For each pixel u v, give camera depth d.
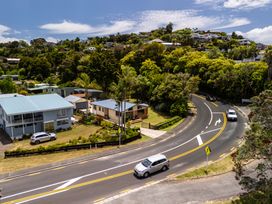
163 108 54.84
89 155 32.00
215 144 34.66
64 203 20.66
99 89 74.00
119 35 185.00
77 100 59.53
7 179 25.52
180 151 32.53
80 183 24.19
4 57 147.38
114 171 26.89
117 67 76.19
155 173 26.11
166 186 22.92
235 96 63.47
